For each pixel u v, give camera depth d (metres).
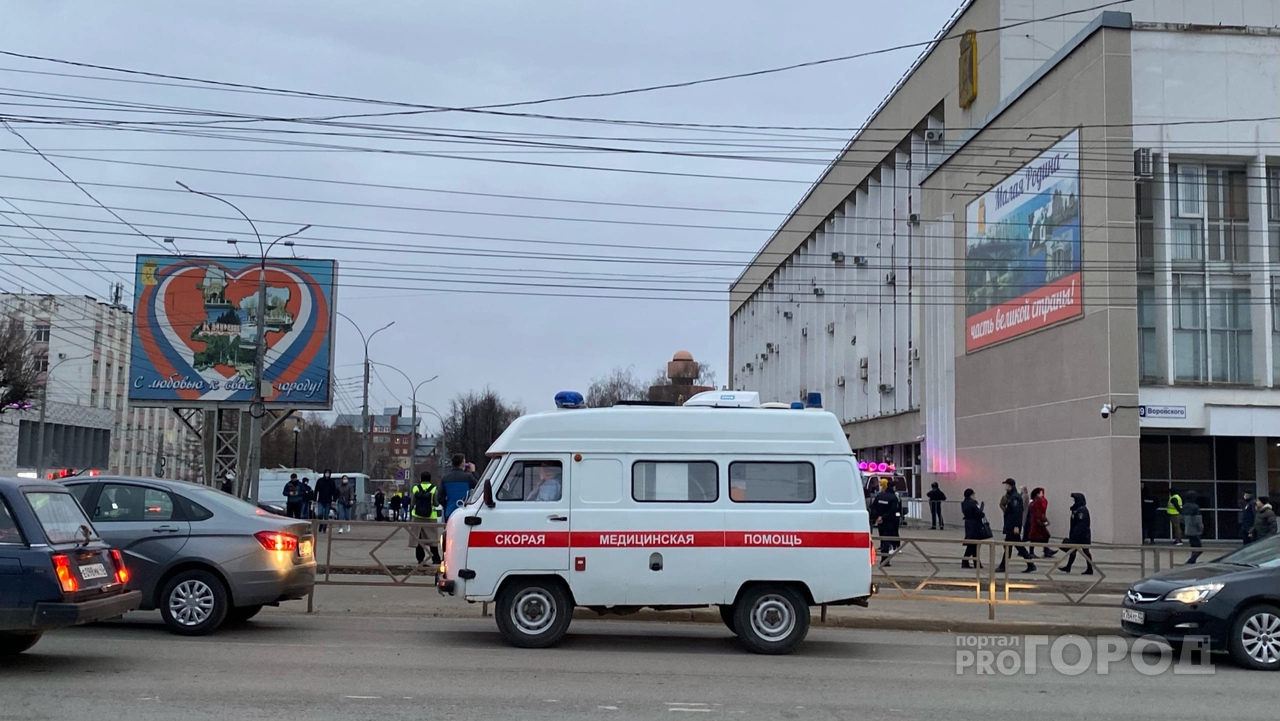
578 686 9.59
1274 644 11.62
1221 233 32.66
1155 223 32.31
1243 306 32.53
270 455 84.19
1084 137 32.44
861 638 13.89
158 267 33.78
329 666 10.36
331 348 33.91
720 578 11.95
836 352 61.78
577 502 12.06
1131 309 30.88
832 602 12.08
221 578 12.32
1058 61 34.06
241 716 8.01
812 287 67.38
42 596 9.45
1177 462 32.97
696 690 9.56
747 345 90.12
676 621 15.02
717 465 12.19
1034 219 35.47
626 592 11.93
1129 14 31.77
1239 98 32.31
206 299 33.84
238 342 33.84
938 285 44.12
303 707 8.37
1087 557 16.78
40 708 8.19
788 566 11.97
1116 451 30.33
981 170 39.94
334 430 100.06
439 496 20.94
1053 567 16.80
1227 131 32.12
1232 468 33.03
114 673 9.73
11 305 67.00
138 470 79.25
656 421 12.26
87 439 70.56
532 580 12.05
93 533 10.55
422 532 17.36
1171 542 31.12
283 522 12.86
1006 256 37.59
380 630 13.34
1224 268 32.56
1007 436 37.34
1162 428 31.64
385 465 102.88
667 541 11.98
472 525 12.02
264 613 14.66
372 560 17.36
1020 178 36.56
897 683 10.27
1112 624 14.97
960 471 41.62
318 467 92.88
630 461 12.16
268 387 29.03
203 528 12.39
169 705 8.35
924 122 49.66
